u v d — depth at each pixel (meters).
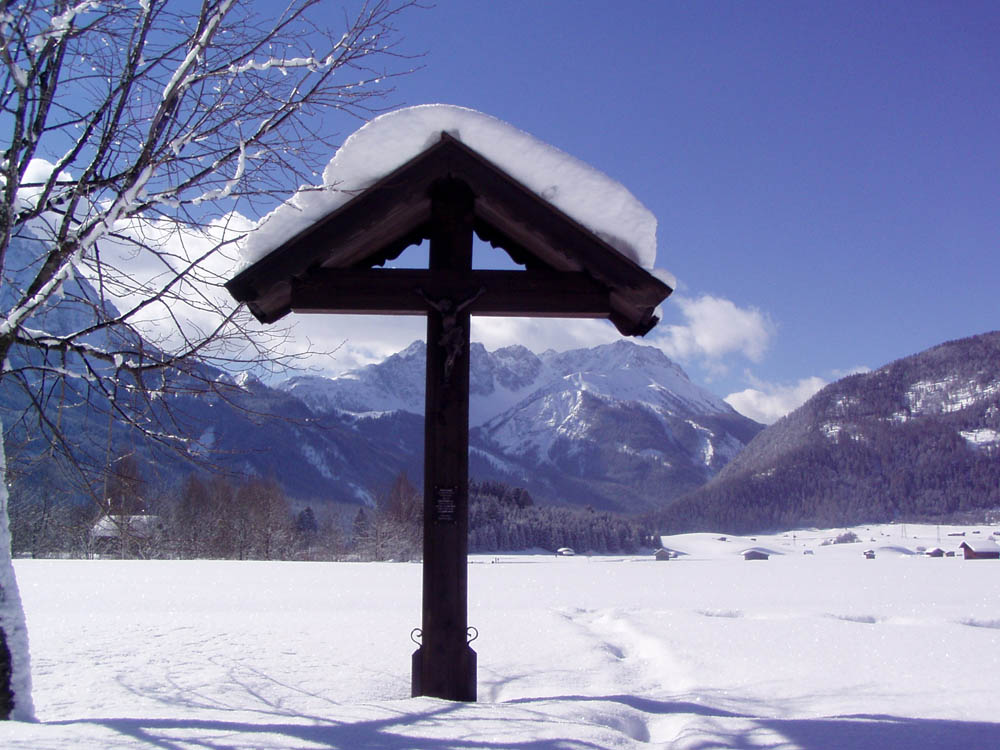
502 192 5.75
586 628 11.80
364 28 5.76
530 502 153.75
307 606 16.00
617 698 6.38
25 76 4.95
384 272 6.01
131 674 7.27
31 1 4.78
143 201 5.33
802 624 12.12
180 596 18.31
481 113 5.73
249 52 5.65
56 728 3.95
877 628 11.77
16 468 5.61
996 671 8.13
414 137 5.73
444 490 5.86
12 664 4.66
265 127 5.61
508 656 8.94
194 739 3.76
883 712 5.59
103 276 5.66
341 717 4.48
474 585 25.23
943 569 38.00
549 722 4.52
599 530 142.88
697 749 4.19
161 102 5.26
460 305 5.95
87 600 16.91
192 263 5.55
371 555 71.31
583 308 6.03
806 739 4.39
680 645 9.96
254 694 6.65
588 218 5.75
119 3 5.30
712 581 28.06
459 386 5.95
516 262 6.61
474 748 3.82
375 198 5.73
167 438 5.76
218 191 5.15
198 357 5.72
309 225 5.68
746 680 7.86
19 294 5.46
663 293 5.73
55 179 5.41
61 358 5.50
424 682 5.72
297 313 6.36
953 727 4.69
